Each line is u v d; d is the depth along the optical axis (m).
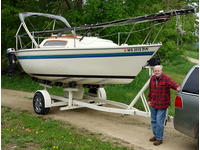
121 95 11.87
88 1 13.02
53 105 8.62
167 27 14.83
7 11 14.85
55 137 6.31
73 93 9.00
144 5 13.80
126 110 7.23
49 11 16.02
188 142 6.41
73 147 5.67
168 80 6.02
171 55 16.34
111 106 10.00
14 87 14.10
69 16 14.58
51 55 8.37
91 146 5.81
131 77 7.49
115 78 7.70
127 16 12.75
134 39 12.80
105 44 8.24
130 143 6.24
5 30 15.57
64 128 7.15
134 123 7.91
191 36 16.06
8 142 5.90
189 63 26.97
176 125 5.79
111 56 7.38
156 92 6.12
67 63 8.11
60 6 16.30
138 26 12.50
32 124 7.32
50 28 14.71
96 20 12.93
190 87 5.55
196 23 15.77
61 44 8.51
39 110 8.66
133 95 11.99
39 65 8.84
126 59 7.23
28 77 15.82
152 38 13.44
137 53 7.05
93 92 9.78
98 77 7.89
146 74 14.85
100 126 7.52
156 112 6.25
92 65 7.72
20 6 15.73
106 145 5.93
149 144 6.21
